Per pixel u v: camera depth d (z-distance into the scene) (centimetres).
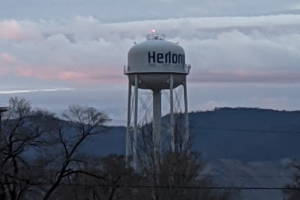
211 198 7350
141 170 7606
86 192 8525
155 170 7106
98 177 7969
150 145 7544
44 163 7856
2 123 7425
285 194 10712
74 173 8119
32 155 8700
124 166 8356
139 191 7575
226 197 8300
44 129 7706
